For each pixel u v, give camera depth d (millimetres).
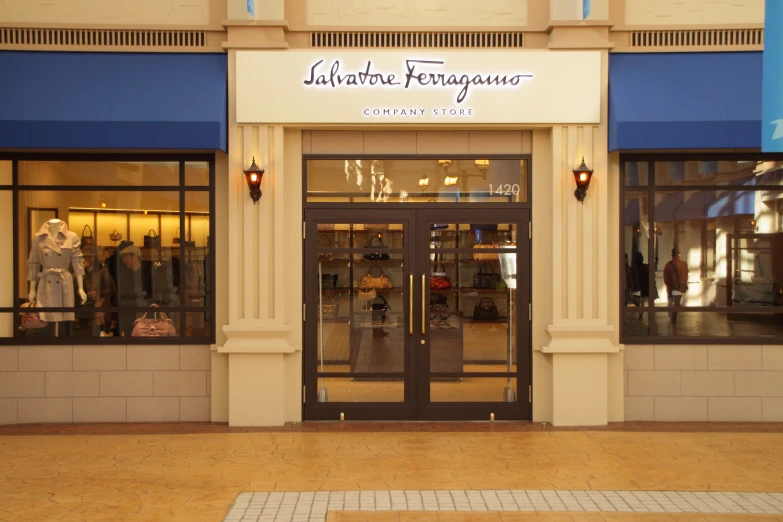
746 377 7766
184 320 7805
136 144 7281
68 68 7484
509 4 7727
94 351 7762
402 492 5590
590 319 7598
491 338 7832
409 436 7203
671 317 7801
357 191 7828
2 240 7793
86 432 7367
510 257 7809
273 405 7609
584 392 7609
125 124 7258
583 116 7543
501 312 7824
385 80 7547
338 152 7816
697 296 7801
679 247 7805
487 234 7809
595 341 7605
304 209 7801
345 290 7836
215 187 7777
